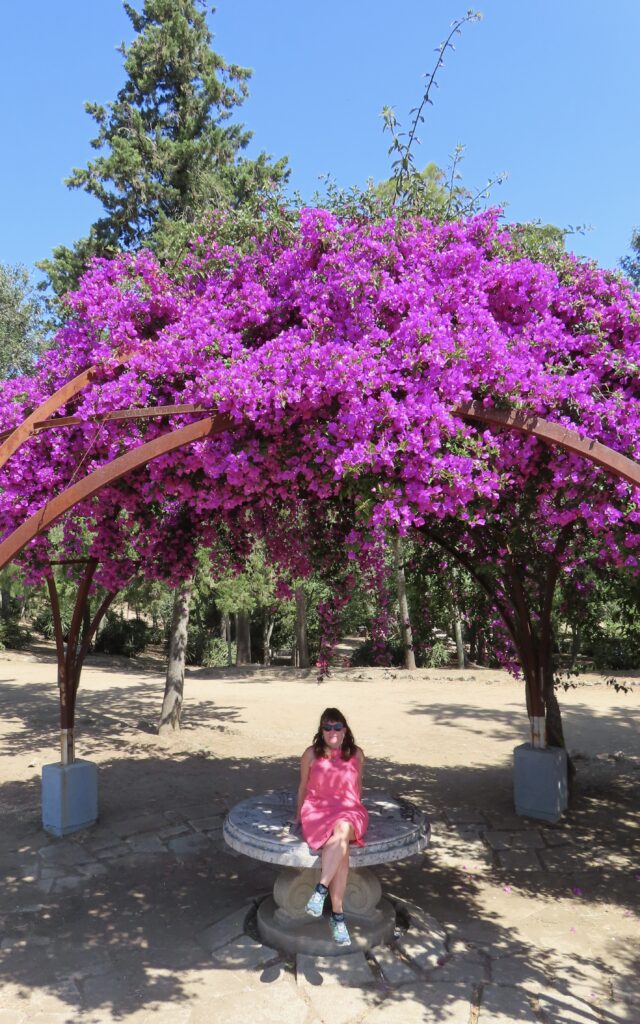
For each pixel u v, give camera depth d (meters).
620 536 4.05
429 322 3.90
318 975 4.12
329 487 4.06
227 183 13.15
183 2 14.97
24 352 22.47
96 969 4.30
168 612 25.39
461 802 7.70
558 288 4.38
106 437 4.45
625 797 7.96
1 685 16.39
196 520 5.96
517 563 6.95
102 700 14.27
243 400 3.72
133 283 4.95
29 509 5.05
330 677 18.11
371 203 4.80
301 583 18.22
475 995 3.98
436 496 3.73
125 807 7.39
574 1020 3.77
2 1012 3.85
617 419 3.93
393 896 5.17
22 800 7.63
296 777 8.59
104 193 14.23
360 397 3.73
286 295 4.61
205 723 11.86
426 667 20.81
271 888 5.49
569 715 12.91
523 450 4.06
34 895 5.37
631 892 5.47
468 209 4.91
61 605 20.28
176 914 5.04
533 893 5.46
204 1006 3.89
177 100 15.35
